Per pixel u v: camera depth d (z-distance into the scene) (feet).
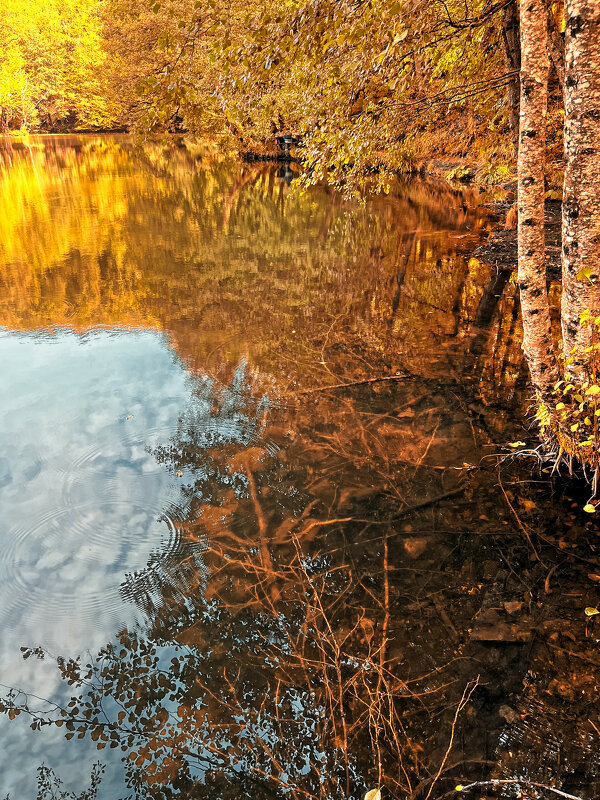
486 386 21.67
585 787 8.43
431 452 17.48
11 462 17.46
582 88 12.21
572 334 14.33
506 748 9.10
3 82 192.03
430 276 37.40
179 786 8.96
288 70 20.70
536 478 16.11
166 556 13.75
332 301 32.35
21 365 24.48
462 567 13.02
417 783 8.71
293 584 12.76
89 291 34.58
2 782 9.11
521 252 14.78
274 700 10.22
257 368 23.70
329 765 9.10
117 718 10.06
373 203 69.51
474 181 78.79
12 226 54.95
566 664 10.53
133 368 23.97
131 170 107.65
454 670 10.55
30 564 13.55
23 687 10.65
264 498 15.65
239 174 103.30
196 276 37.70
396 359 24.36
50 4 207.62
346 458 17.31
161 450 17.97
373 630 11.51
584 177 12.81
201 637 11.57
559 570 12.85
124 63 107.24
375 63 19.16
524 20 13.25
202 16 16.65
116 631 11.78
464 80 30.73
